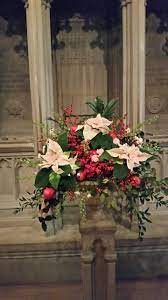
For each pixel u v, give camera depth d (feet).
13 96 14.07
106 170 6.53
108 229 7.13
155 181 7.14
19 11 13.51
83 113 14.16
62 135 6.72
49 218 7.14
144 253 11.51
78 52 13.76
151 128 14.05
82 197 6.64
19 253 11.23
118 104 13.38
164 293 10.59
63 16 13.48
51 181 6.30
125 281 11.30
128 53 11.35
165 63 14.07
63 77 13.87
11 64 13.84
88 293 7.48
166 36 13.91
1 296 10.61
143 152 6.86
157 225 12.18
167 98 14.21
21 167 13.08
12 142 13.21
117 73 13.48
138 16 10.82
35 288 11.02
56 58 13.70
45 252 11.27
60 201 6.83
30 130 14.19
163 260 11.59
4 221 12.83
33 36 10.82
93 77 13.97
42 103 11.24
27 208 13.02
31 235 11.73
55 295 10.60
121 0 11.19
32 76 11.15
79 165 6.54
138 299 10.31
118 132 7.05
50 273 11.40
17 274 11.36
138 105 11.33
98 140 6.61
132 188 6.74
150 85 14.14
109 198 6.63
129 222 12.13
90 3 13.46
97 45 13.75
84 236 7.18
